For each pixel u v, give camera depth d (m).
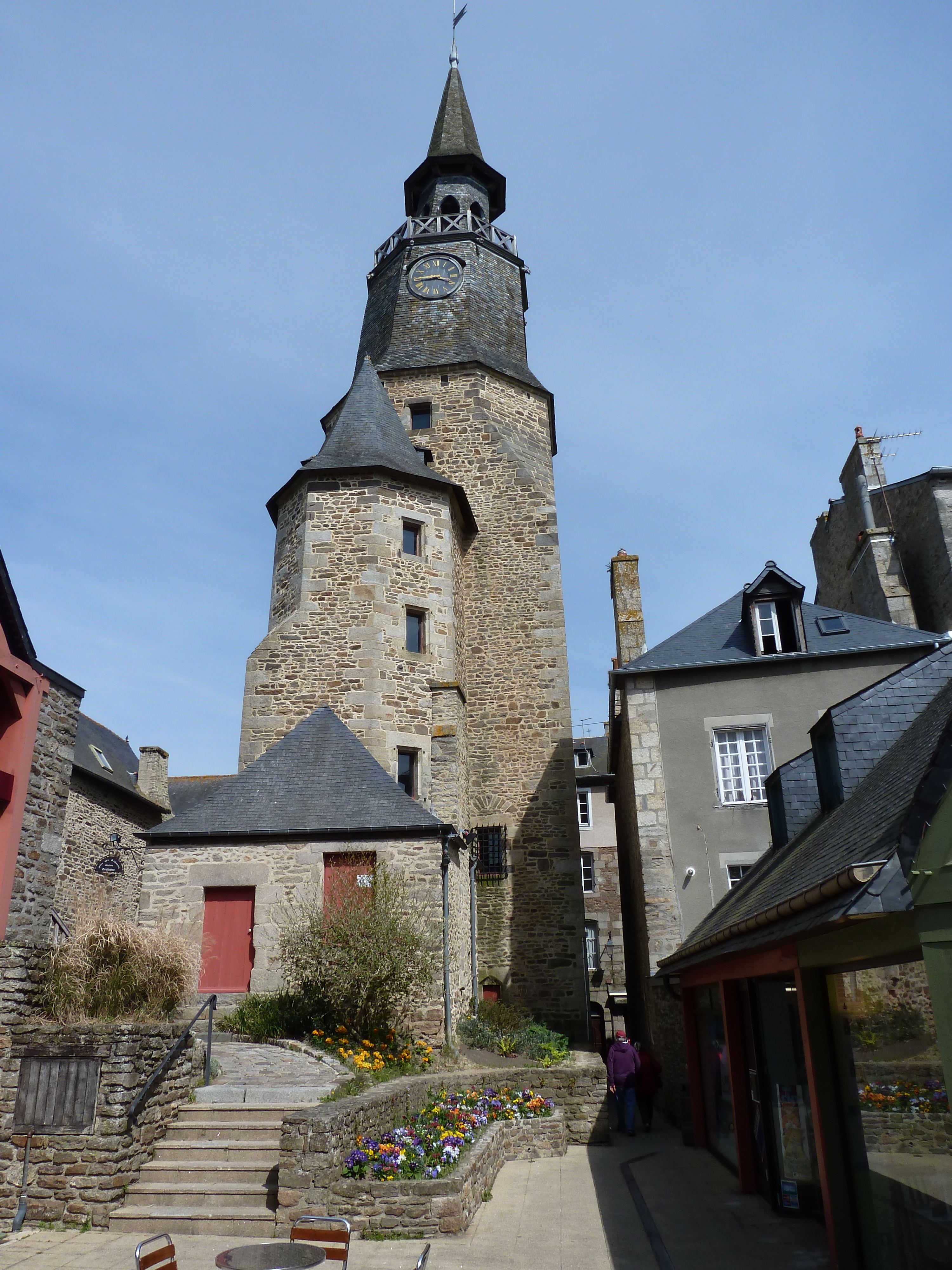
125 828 19.03
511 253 22.56
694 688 13.28
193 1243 5.92
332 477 16.19
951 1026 3.45
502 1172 8.33
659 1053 12.32
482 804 16.34
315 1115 6.35
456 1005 11.31
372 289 23.03
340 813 11.21
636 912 15.98
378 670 14.88
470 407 19.36
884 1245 4.70
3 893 7.65
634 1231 6.26
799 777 9.59
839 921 3.84
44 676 8.49
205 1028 10.00
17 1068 6.78
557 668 17.11
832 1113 5.32
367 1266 5.39
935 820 3.63
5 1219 6.35
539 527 18.22
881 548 15.37
